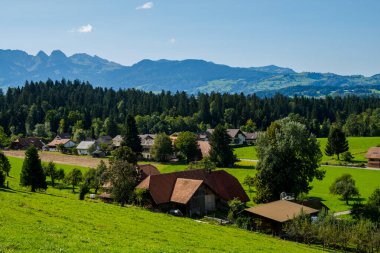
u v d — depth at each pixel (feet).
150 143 604.90
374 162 435.12
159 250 114.01
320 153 281.74
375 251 184.65
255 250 142.31
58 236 113.80
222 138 441.68
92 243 110.93
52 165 354.33
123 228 144.87
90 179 311.27
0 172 236.63
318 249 180.24
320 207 251.39
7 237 102.73
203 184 250.98
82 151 635.66
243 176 382.22
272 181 271.28
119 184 235.81
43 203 176.86
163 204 242.58
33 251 93.35
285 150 270.26
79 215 158.92
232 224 218.38
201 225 183.11
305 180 279.90
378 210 222.69
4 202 160.56
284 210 218.18
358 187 330.75
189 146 489.67
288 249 158.51
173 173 262.88
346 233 184.65
